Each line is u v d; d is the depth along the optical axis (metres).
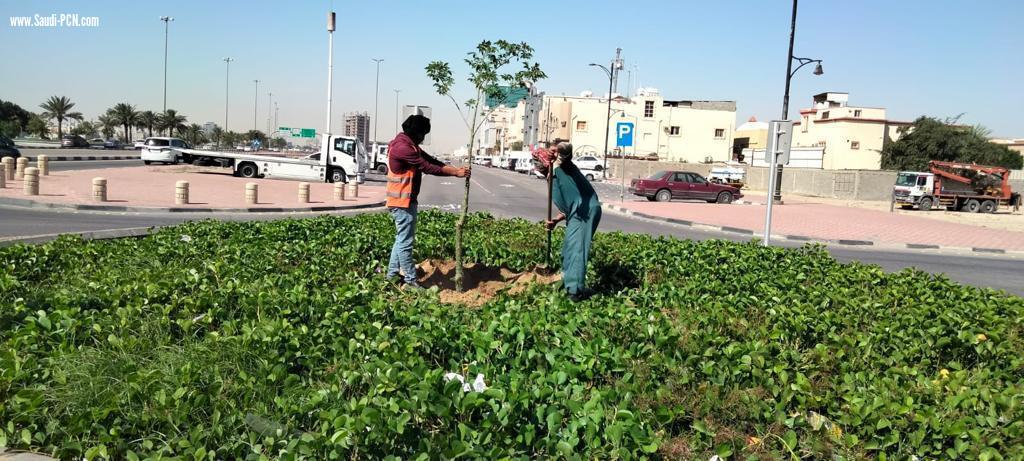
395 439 3.35
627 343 4.95
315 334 4.68
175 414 3.52
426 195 30.73
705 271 7.98
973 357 5.35
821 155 49.72
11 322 4.84
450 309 5.75
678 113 78.50
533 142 99.44
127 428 3.46
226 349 4.35
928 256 16.92
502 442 3.37
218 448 3.38
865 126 65.50
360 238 8.49
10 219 14.71
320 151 37.03
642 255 8.34
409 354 4.37
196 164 38.84
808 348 5.21
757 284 7.34
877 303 6.56
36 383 3.85
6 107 92.44
